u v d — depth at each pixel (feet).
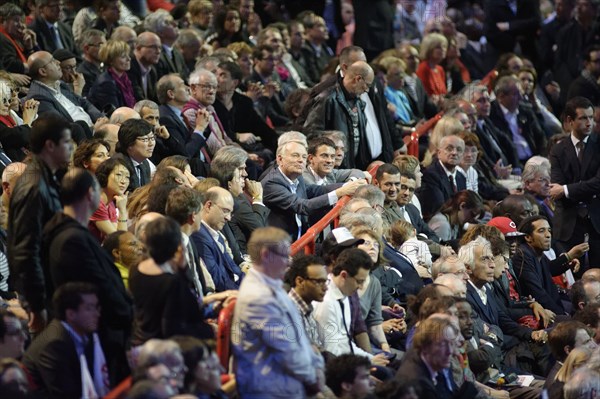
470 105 70.85
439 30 87.45
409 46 80.02
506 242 49.11
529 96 80.53
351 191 47.91
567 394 37.99
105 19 70.95
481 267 46.57
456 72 85.92
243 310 30.94
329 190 50.67
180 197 35.06
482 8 92.73
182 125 54.54
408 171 52.95
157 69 65.92
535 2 92.68
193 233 38.91
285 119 68.90
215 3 81.00
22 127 46.65
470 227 52.24
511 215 55.62
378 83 60.13
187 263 33.32
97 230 39.09
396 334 41.75
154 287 30.25
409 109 74.38
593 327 44.50
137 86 61.41
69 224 31.14
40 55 52.54
